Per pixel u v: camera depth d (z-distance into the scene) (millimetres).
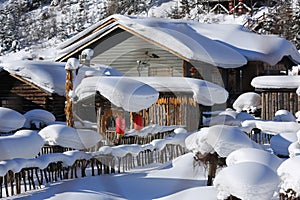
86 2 98125
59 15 99750
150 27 21219
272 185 5723
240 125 13891
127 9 76812
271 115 17844
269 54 28625
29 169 8945
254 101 20391
